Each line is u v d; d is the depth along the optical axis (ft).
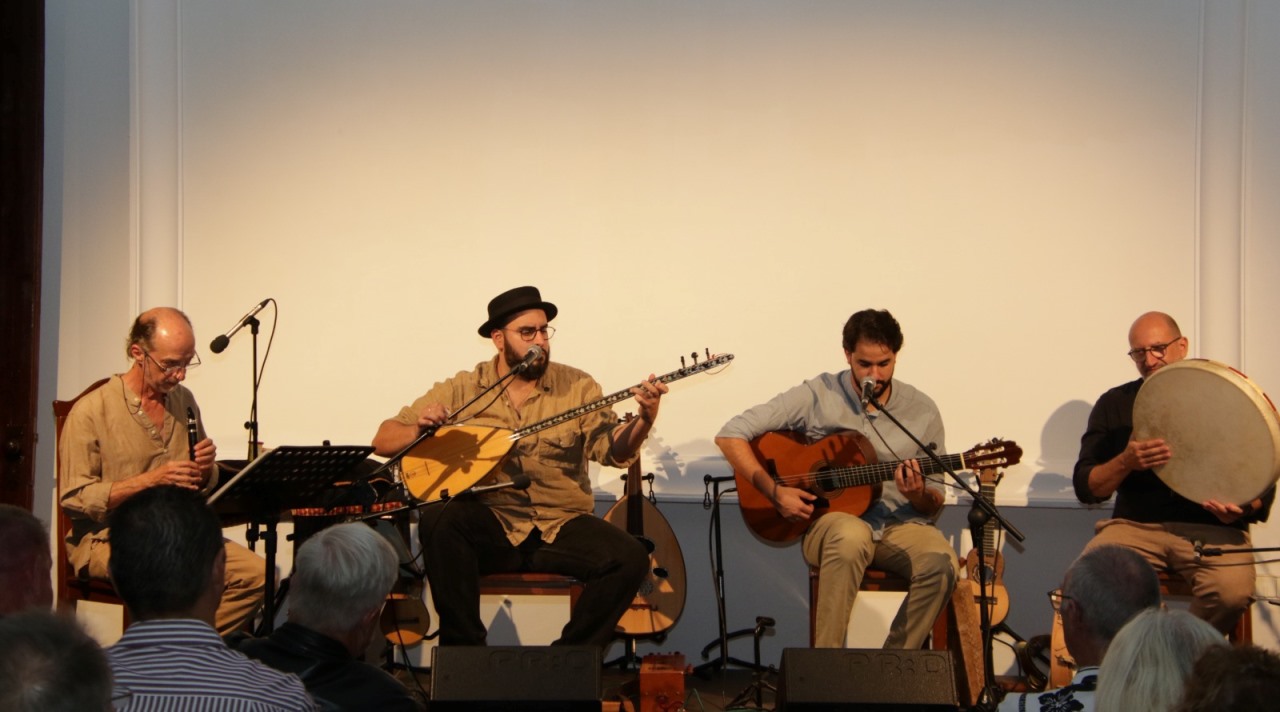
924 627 11.57
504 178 14.90
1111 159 14.19
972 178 14.33
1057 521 14.19
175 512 6.09
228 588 11.55
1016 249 14.28
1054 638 12.44
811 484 12.39
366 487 11.26
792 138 14.53
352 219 15.10
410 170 15.03
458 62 15.01
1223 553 10.93
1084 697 6.59
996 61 14.33
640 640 13.65
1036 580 14.20
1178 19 14.08
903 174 14.40
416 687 13.35
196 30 15.33
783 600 14.38
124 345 15.21
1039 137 14.28
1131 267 14.14
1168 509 12.17
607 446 12.07
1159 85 14.12
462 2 14.99
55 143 15.37
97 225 15.30
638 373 14.60
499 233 14.89
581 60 14.82
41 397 15.28
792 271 14.48
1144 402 12.10
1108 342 14.14
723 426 13.12
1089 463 12.57
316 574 6.76
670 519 14.55
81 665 3.81
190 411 11.18
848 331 12.56
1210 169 13.96
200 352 15.15
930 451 11.18
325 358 15.05
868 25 14.46
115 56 15.35
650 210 14.69
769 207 14.53
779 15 14.56
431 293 14.96
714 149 14.62
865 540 11.66
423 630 13.37
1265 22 13.88
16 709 3.67
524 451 12.04
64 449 11.59
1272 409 11.40
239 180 15.24
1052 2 14.28
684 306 14.60
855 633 14.30
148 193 15.19
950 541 14.16
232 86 15.29
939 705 9.06
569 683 9.25
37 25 14.87
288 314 15.12
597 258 14.74
